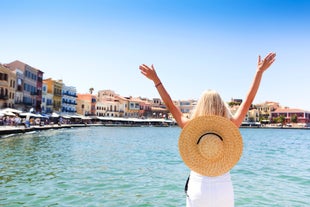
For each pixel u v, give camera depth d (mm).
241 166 19375
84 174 14711
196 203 3469
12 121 57281
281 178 14961
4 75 72688
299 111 165000
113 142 39375
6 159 19406
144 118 163500
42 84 101625
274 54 3736
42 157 21000
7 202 9578
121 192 11227
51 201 9797
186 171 16250
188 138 3428
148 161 20438
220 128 3377
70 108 130500
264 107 178875
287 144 46969
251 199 10609
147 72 3748
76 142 36719
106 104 155250
